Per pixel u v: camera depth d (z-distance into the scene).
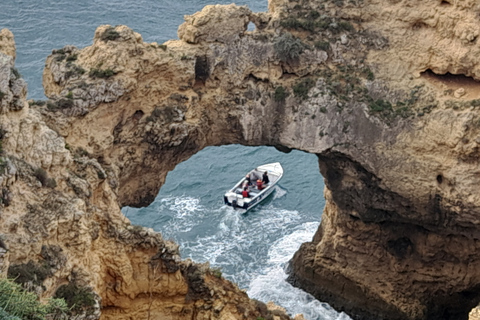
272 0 47.47
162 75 44.84
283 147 48.50
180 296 35.81
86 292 30.33
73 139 41.03
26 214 30.02
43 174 31.70
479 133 42.84
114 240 34.62
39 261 29.52
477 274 48.50
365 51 46.25
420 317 50.06
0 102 30.89
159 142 45.03
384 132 45.03
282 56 45.88
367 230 50.19
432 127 44.12
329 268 52.50
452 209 44.66
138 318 35.41
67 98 40.81
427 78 45.78
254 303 36.94
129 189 45.53
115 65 42.31
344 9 46.44
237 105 46.75
